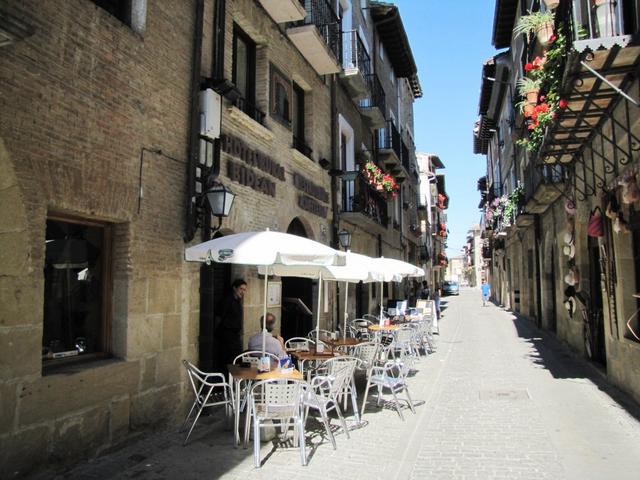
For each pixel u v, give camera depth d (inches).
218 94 297.6
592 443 235.0
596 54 236.5
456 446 232.7
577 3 278.2
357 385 381.4
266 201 370.6
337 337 394.6
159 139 251.8
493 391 348.8
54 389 186.7
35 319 179.3
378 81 744.3
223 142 311.9
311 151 477.1
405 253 1086.4
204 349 281.7
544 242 703.7
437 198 2108.8
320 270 322.0
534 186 582.9
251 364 257.3
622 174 293.4
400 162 860.6
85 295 220.5
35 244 180.1
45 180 185.3
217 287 332.2
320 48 443.8
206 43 302.0
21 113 176.4
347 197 588.1
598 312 430.0
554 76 300.5
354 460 214.1
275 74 396.2
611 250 331.0
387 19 807.7
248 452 221.6
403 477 195.5
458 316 1058.1
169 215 257.6
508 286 1293.1
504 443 236.7
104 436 211.2
